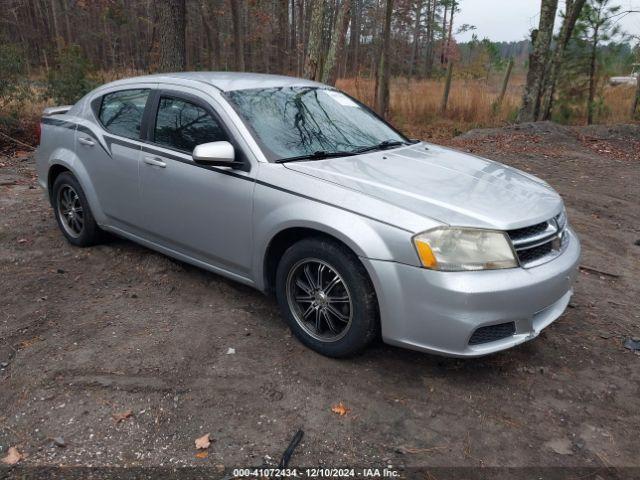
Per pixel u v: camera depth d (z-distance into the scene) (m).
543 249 3.15
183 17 10.86
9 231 5.32
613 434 2.79
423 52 53.44
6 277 4.35
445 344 2.87
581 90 15.34
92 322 3.69
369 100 16.14
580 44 14.80
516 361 3.38
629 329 3.83
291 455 2.57
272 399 2.95
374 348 3.45
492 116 16.31
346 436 2.71
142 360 3.25
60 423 2.75
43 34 33.25
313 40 10.79
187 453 2.57
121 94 4.48
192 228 3.87
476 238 2.86
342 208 3.06
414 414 2.88
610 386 3.17
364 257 2.94
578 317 3.98
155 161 3.99
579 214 6.69
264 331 3.62
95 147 4.50
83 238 4.87
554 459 2.61
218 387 3.03
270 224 3.33
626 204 7.16
